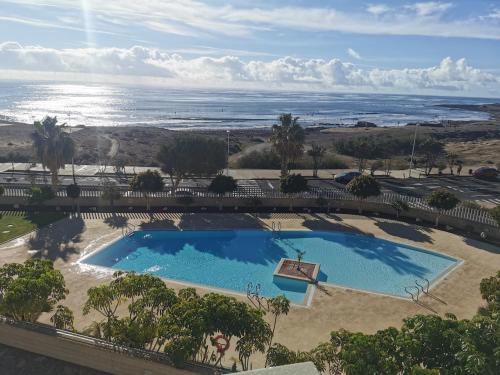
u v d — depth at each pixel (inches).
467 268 1175.0
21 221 1454.2
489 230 1422.2
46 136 1647.4
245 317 609.6
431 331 535.5
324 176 2374.5
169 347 565.6
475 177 2444.6
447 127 5831.7
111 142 3513.8
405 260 1261.1
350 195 1765.5
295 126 1985.7
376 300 975.0
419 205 1622.8
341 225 1541.6
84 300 923.4
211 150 1787.6
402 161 2918.3
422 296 1004.6
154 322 668.7
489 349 508.1
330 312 912.3
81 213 1572.3
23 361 693.9
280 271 1125.7
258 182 2164.1
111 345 657.6
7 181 2028.8
